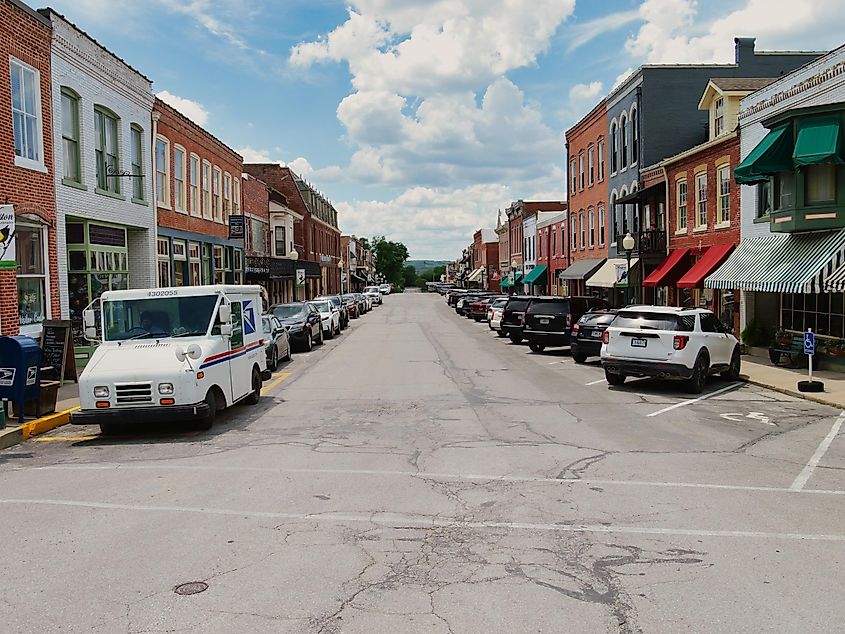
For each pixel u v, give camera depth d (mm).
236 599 4988
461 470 8750
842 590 5109
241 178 37562
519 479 8305
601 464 9039
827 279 16000
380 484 8117
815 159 16250
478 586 5199
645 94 32188
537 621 4617
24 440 11148
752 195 21547
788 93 19359
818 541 6195
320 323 29719
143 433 11484
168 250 26188
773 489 7895
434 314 57250
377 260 191625
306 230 63375
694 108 32250
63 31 17625
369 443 10430
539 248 57438
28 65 16172
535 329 24469
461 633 4457
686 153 26172
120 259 21422
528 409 13320
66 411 12594
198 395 11094
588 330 21078
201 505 7320
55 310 17188
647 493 7715
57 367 15734
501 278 77062
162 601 4957
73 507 7305
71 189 18109
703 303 26078
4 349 11414
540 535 6348
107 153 20766
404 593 5078
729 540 6215
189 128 28328
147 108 23625
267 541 6203
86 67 18953
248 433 11344
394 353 25266
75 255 19188
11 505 7410
